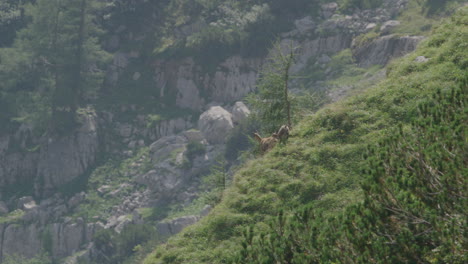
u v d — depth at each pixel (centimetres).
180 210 6069
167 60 7994
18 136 7225
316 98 3141
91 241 6022
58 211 6353
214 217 1973
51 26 7319
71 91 7250
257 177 2111
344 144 2047
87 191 6638
